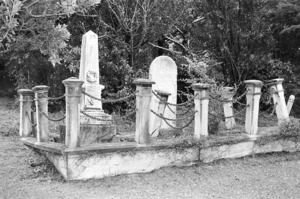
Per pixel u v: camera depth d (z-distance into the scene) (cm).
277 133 899
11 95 1739
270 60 1370
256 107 873
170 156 744
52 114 1330
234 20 1277
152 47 1412
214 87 959
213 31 1298
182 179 698
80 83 649
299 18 1421
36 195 587
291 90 1405
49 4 659
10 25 566
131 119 1233
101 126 816
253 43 1301
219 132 897
